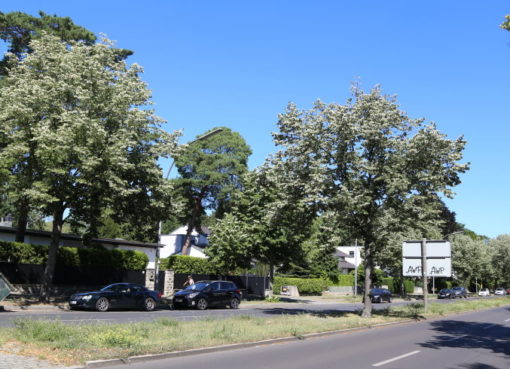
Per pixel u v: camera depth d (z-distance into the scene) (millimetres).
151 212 26625
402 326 19703
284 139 21359
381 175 19203
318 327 15844
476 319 25109
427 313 25953
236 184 52094
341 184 19547
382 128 19312
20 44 32281
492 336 16797
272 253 36406
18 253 28141
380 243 21141
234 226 35625
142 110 25094
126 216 26812
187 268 39781
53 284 29953
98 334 11023
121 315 20672
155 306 25219
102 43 26453
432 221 20328
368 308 21266
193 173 52219
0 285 20500
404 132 20531
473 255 70188
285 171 20734
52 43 25266
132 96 24891
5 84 27594
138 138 24688
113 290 23562
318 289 55219
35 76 24516
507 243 83750
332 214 18875
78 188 22750
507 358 11633
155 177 25453
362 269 67062
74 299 22656
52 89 22688
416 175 19266
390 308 27375
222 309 27703
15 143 21875
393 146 19344
